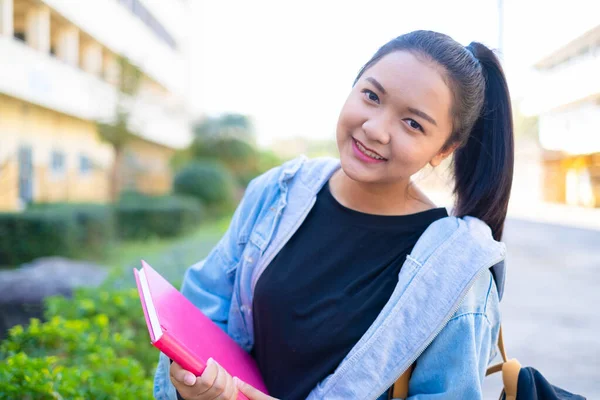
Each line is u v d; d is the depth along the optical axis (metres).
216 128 23.80
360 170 1.20
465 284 1.16
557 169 29.62
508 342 5.20
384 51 1.22
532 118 30.48
